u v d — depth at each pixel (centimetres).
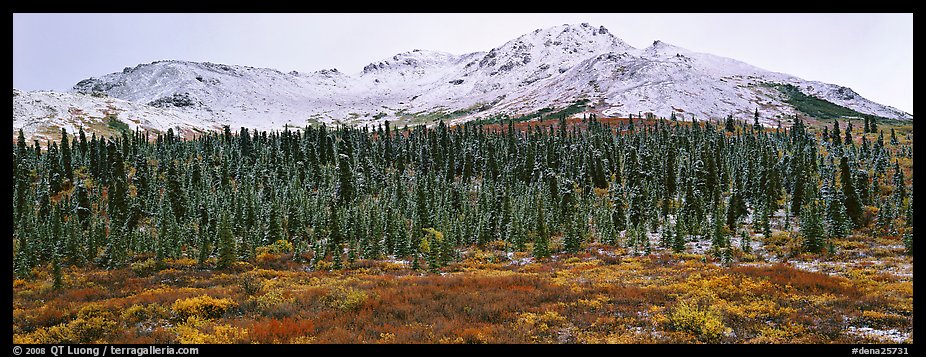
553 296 3152
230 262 5328
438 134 18912
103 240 6881
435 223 7994
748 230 7069
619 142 15025
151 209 9156
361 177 12050
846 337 2106
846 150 11731
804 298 2889
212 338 2178
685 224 7619
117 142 14338
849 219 6369
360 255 6581
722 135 14825
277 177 11981
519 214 8131
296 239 7431
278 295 3161
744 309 2645
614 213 8188
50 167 11644
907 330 2181
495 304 2878
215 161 14075
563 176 11262
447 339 2175
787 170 9562
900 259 4462
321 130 15912
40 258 5784
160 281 4378
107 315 2667
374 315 2678
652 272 4388
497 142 16000
